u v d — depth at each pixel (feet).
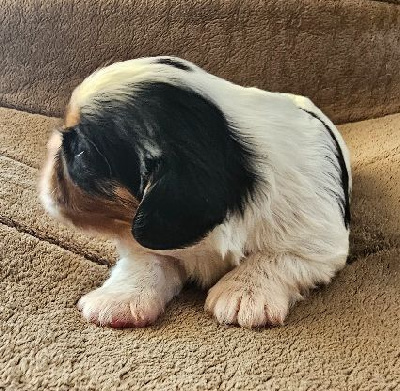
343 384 0.58
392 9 1.14
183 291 0.75
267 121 0.69
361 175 0.96
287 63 1.16
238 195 0.64
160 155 0.60
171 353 0.62
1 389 0.59
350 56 1.15
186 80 0.64
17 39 1.21
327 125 0.80
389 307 0.69
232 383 0.58
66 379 0.59
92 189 0.64
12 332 0.66
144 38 1.18
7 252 0.77
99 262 0.79
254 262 0.70
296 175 0.69
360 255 0.80
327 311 0.68
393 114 1.16
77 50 1.20
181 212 0.60
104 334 0.65
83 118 0.63
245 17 1.15
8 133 1.09
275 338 0.64
